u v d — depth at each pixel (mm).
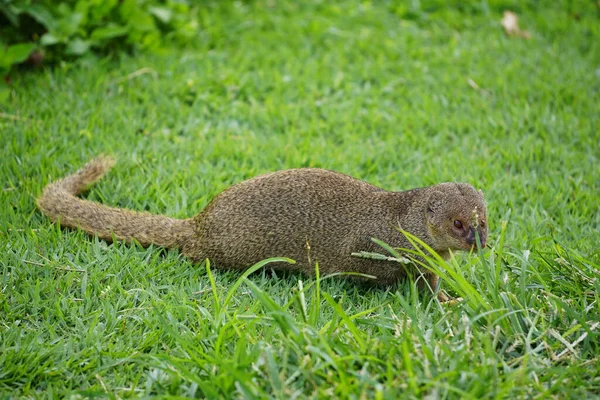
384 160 11188
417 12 15820
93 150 10695
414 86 13523
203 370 6516
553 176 10898
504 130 12211
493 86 13500
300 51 14188
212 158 10922
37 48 12734
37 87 12156
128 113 11773
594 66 14711
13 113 11461
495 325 7016
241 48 14055
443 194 8461
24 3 12320
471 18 16062
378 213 8664
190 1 15156
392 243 8578
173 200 9719
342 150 11469
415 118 12328
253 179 8812
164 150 10914
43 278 7965
